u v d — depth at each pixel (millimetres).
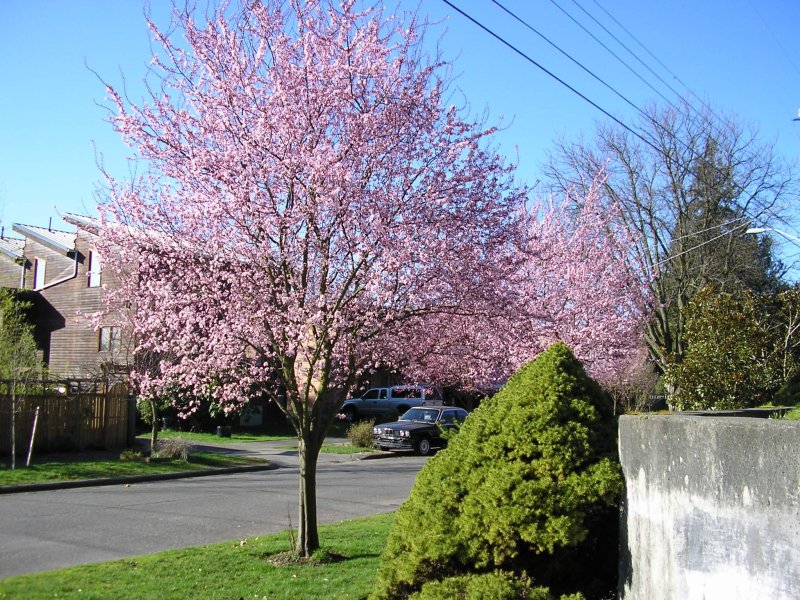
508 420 5320
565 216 17750
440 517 5199
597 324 16359
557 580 5090
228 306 7633
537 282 14664
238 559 7621
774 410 6766
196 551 8062
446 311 8172
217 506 12352
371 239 7484
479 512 5031
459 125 8414
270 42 8367
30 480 14938
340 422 33344
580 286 16156
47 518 10820
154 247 8070
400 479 17078
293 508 12180
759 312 13766
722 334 12938
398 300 8023
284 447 24734
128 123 8094
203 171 7898
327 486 15539
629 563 4730
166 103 8312
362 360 8383
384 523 10242
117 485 15516
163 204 8289
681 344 26844
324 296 7324
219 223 7738
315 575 6941
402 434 23578
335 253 7789
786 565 3439
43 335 30219
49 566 7609
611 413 5488
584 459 5039
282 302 7516
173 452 19172
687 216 29125
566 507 4785
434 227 7816
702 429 4047
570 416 5250
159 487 15156
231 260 7777
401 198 7906
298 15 8422
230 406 8445
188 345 7945
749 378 12523
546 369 5438
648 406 25297
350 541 8719
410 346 8609
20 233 31906
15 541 8969
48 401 18391
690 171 28703
